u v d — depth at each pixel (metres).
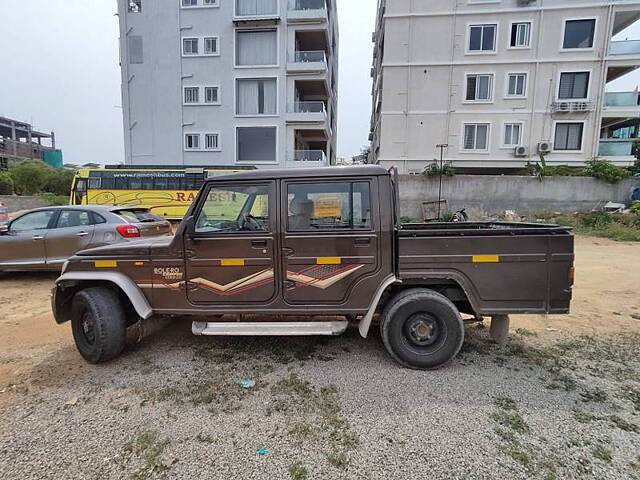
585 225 15.02
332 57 31.28
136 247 3.51
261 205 3.43
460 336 3.27
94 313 3.37
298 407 2.75
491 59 21.22
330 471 2.11
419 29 21.62
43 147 74.06
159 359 3.56
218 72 24.16
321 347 3.81
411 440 2.37
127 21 24.23
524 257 3.22
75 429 2.50
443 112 21.94
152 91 24.50
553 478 2.04
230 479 2.05
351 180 3.34
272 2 23.64
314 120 23.97
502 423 2.54
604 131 24.95
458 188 19.56
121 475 2.09
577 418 2.59
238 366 3.41
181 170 17.34
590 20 20.28
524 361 3.50
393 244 3.33
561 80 20.92
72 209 6.81
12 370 3.36
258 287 3.42
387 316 3.32
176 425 2.54
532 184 18.83
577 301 5.51
